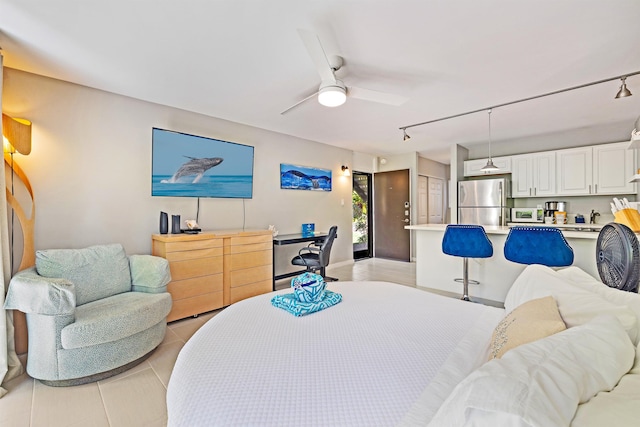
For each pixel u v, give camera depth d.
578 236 2.88
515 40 2.11
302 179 5.04
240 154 4.01
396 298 1.74
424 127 4.36
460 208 5.50
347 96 2.40
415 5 1.75
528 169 5.10
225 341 1.19
